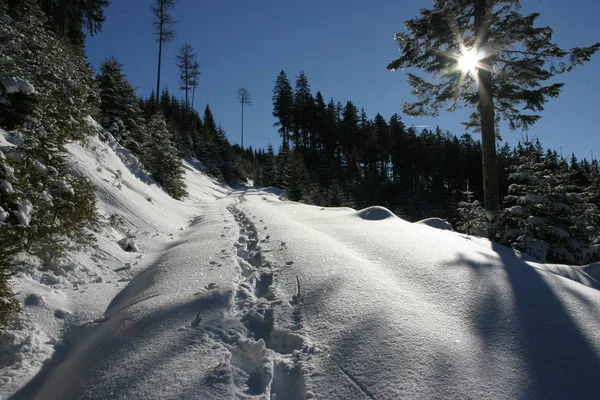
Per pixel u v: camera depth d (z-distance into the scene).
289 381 3.01
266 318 4.05
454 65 11.09
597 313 3.58
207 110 68.88
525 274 4.51
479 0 10.59
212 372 2.98
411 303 3.79
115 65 20.61
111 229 7.86
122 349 3.45
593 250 7.44
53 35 12.73
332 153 64.31
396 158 56.22
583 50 9.70
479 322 3.41
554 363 2.82
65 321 4.37
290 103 61.34
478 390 2.55
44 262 5.36
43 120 7.17
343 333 3.42
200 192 29.05
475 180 51.84
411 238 6.27
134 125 20.61
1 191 4.41
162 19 41.28
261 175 60.06
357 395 2.66
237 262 6.11
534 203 7.98
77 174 9.03
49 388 3.14
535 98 10.72
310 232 7.70
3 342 3.65
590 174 13.77
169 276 5.49
